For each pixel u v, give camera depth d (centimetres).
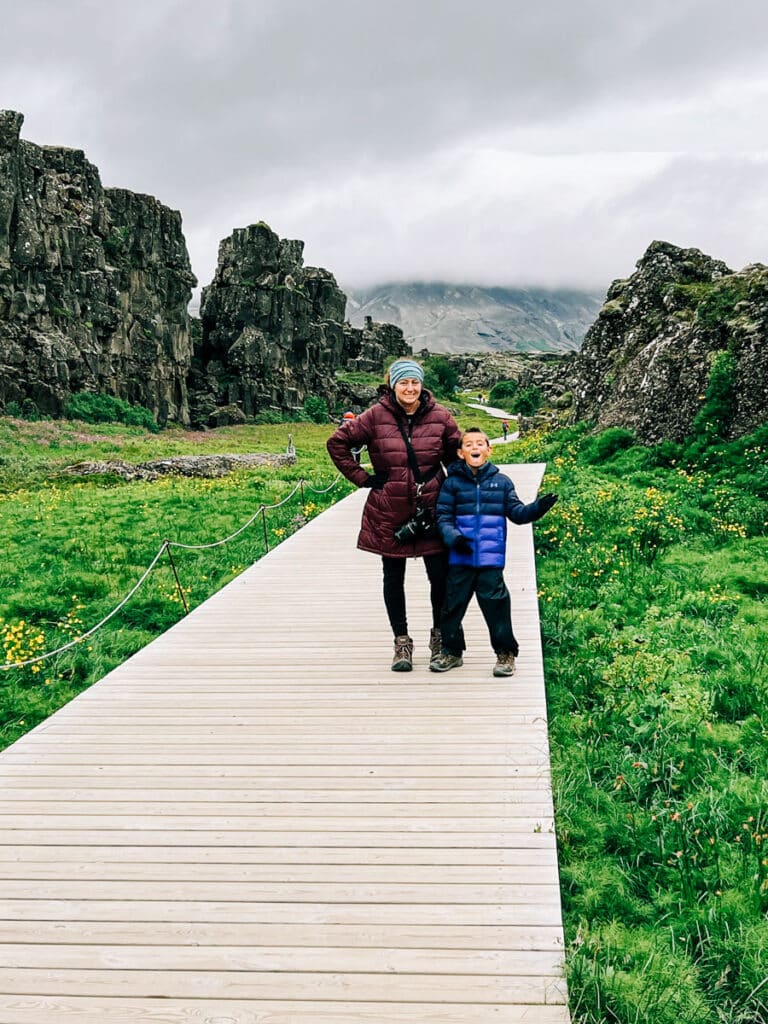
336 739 589
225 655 789
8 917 413
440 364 12794
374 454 673
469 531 668
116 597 1144
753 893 469
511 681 682
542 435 2889
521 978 365
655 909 470
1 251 5081
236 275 7912
